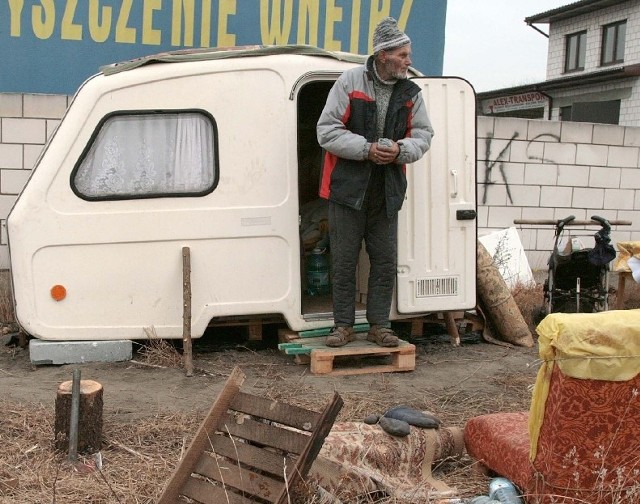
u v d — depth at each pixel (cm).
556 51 3055
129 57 825
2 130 772
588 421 304
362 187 526
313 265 675
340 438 361
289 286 586
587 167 993
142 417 452
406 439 367
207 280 572
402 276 595
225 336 651
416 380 545
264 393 502
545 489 314
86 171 556
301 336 588
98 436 397
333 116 522
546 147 973
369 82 524
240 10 845
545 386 312
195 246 569
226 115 570
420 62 898
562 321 299
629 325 296
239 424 326
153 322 571
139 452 398
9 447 397
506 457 346
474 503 329
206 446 327
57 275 555
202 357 588
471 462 382
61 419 393
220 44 845
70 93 814
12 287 558
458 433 390
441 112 600
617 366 295
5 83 798
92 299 562
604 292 707
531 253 987
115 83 557
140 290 567
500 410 482
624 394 300
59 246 553
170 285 569
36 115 778
